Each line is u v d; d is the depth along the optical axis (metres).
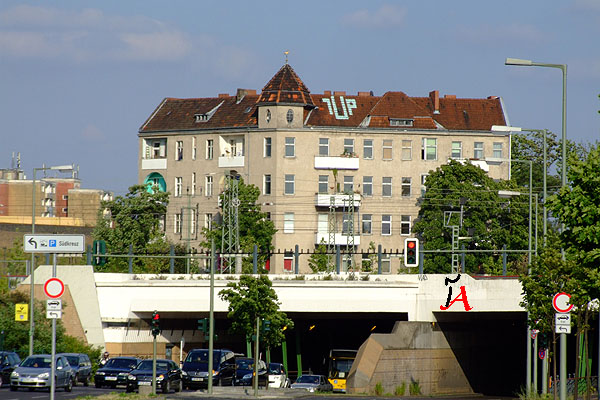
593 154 80.69
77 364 128.12
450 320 180.38
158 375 119.12
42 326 163.62
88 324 174.00
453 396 171.38
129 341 175.50
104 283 174.88
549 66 94.06
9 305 164.88
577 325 94.62
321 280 180.38
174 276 179.38
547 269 98.50
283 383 159.75
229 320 190.88
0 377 114.38
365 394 153.25
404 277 178.75
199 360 143.00
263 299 157.25
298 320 198.88
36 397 98.12
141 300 175.12
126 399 100.44
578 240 78.56
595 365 178.00
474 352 188.12
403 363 166.50
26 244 74.31
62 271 174.38
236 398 114.75
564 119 93.12
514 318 184.38
